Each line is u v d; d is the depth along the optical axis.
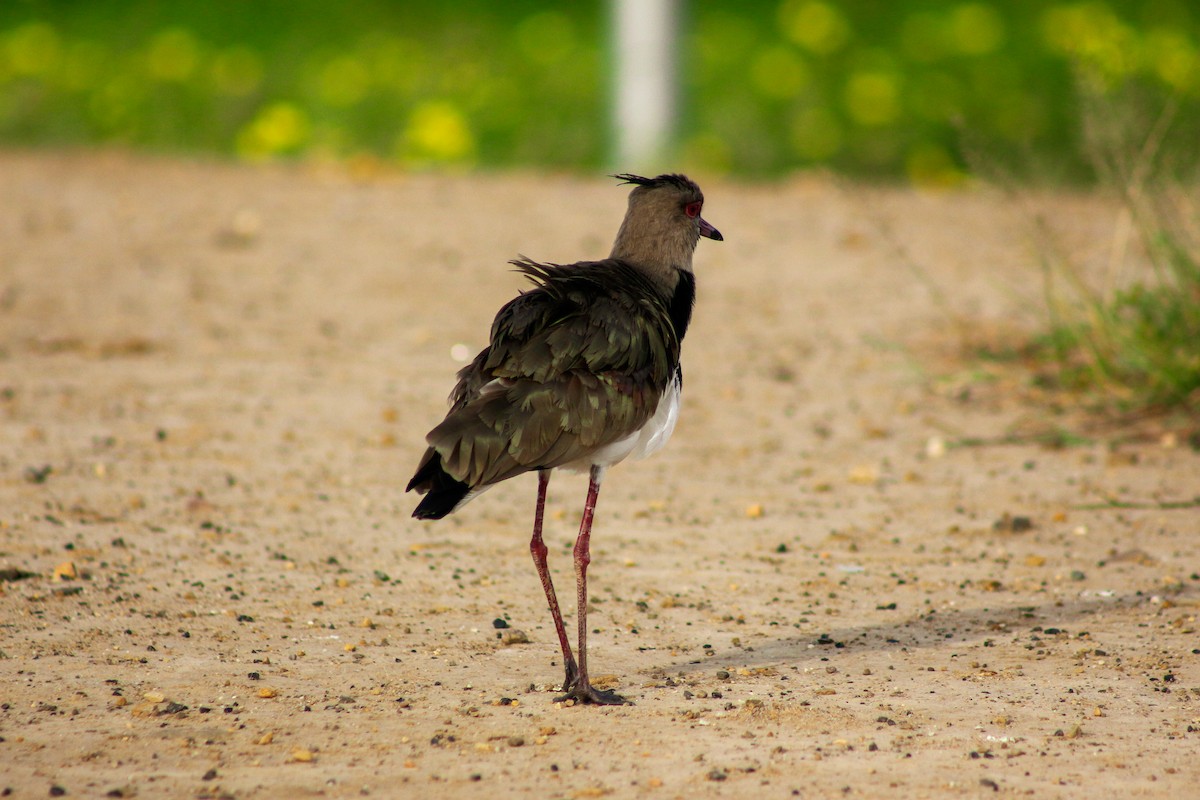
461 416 7.97
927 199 22.75
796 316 17.19
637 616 9.71
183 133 27.00
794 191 23.23
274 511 11.64
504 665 8.75
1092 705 8.05
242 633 9.16
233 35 33.91
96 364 15.09
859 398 14.88
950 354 15.81
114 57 31.08
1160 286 14.28
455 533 11.42
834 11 33.94
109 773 6.99
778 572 10.62
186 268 18.03
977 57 31.83
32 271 17.64
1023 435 13.79
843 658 8.91
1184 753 7.37
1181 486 12.38
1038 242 17.34
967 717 7.87
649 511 12.05
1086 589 10.20
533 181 23.23
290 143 25.69
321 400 14.38
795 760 7.26
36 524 11.03
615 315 8.46
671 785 6.93
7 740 7.37
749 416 14.45
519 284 17.80
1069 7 34.72
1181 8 34.12
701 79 29.48
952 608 9.86
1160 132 14.66
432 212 20.69
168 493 11.89
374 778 6.99
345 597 9.91
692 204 9.45
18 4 35.31
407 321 16.66
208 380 14.78
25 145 26.22
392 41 32.72
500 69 30.80
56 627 9.12
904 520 11.81
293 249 18.89
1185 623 9.45
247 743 7.41
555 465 8.21
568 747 7.42
